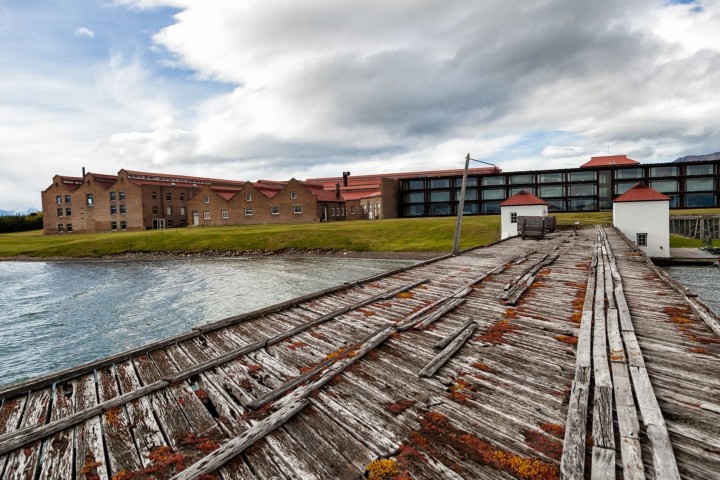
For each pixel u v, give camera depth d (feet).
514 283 35.04
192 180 319.68
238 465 11.62
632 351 17.48
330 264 122.52
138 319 62.54
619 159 280.10
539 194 231.30
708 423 12.41
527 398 14.89
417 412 14.25
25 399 15.94
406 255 133.49
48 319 63.98
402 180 258.98
